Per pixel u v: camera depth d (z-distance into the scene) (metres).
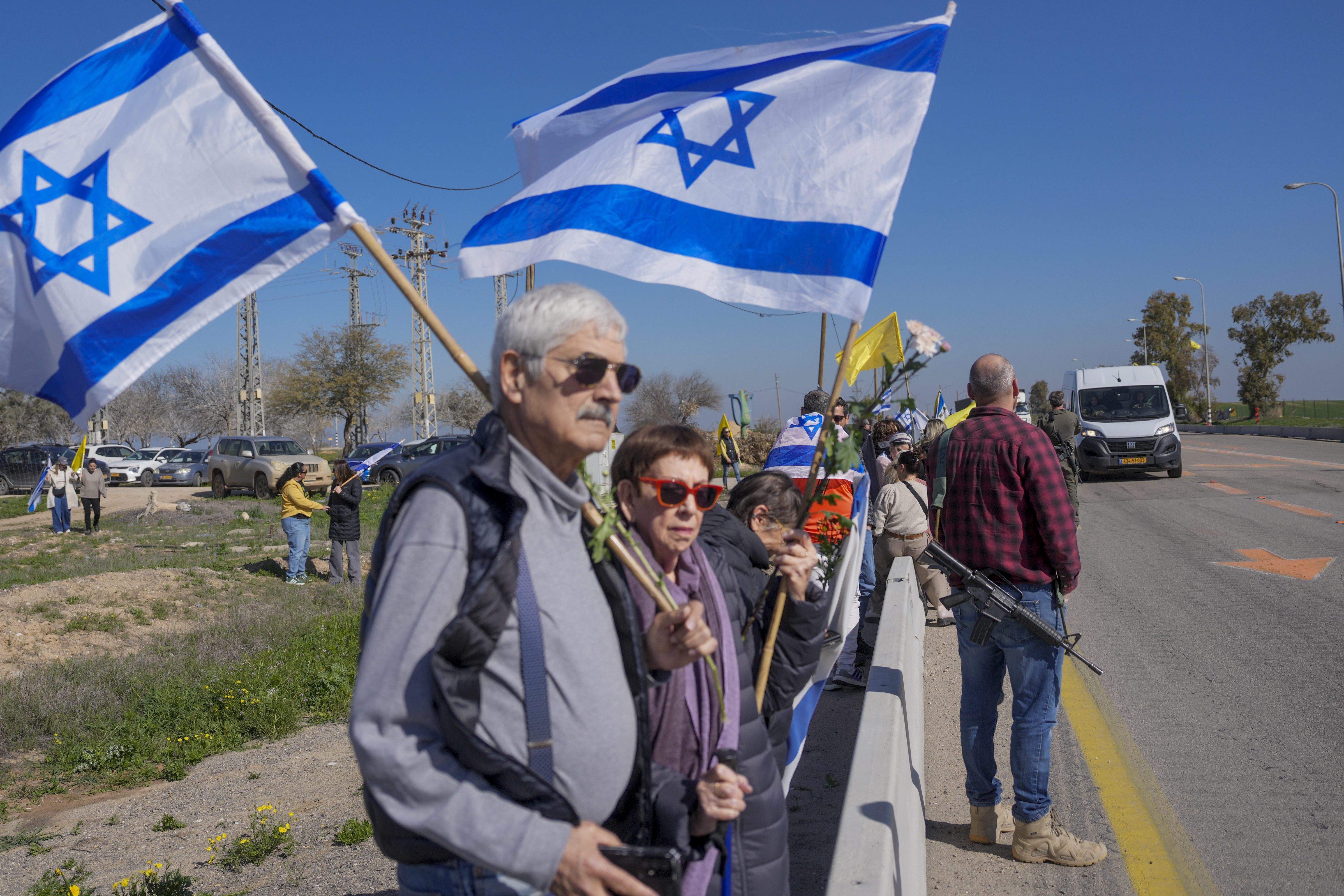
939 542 3.93
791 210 2.52
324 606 11.43
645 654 1.69
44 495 31.30
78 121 2.23
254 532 20.12
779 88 2.59
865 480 4.66
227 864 4.32
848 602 3.27
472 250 2.58
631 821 1.60
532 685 1.42
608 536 1.60
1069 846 3.62
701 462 2.12
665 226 2.51
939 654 6.76
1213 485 18.70
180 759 6.16
